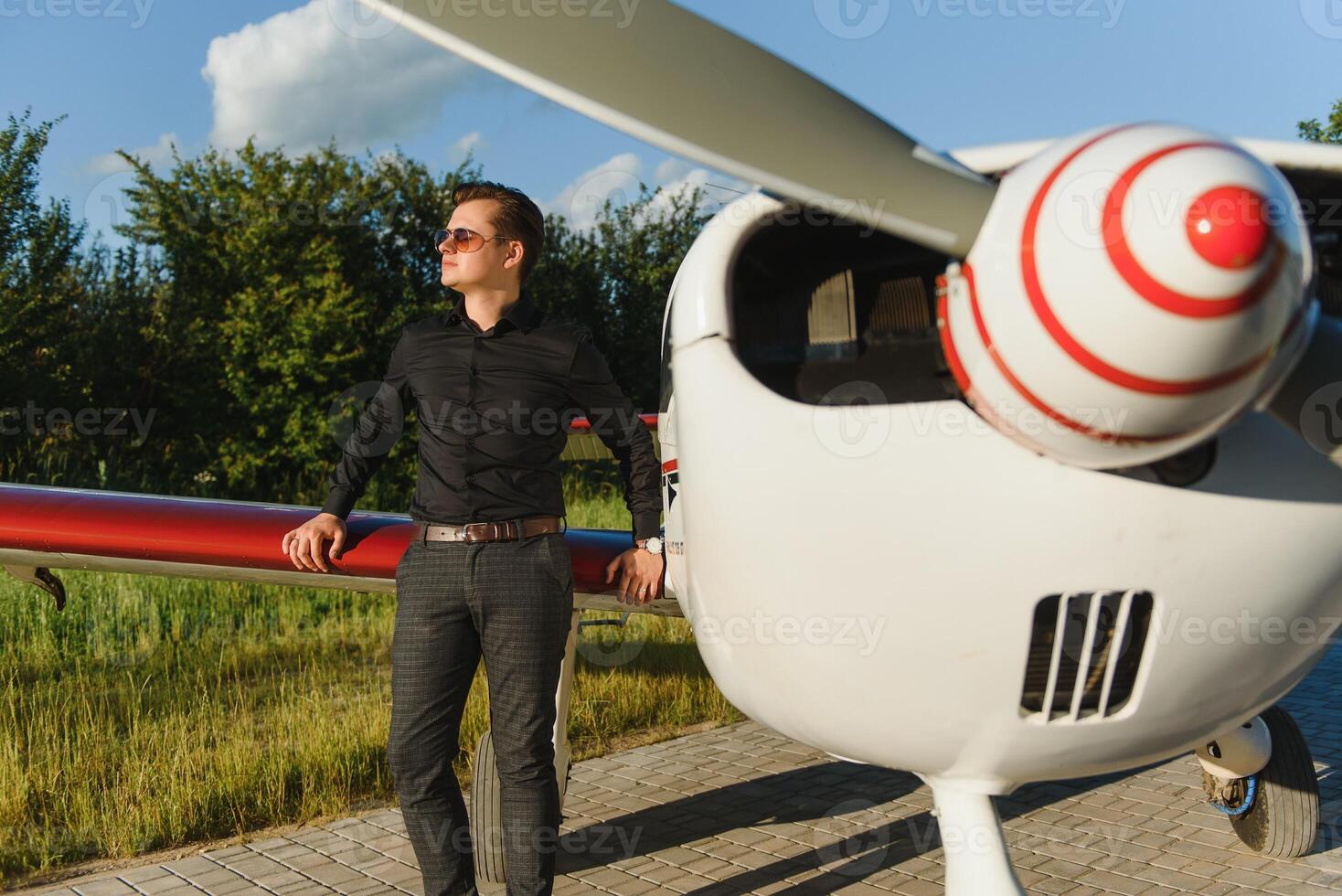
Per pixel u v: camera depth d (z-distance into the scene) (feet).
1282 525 4.79
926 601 4.81
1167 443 4.21
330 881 9.88
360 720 14.15
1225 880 9.63
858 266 5.42
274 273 51.85
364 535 9.05
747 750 14.51
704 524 5.29
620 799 12.39
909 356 5.26
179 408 49.93
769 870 10.09
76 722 14.96
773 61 4.61
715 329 5.21
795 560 4.98
